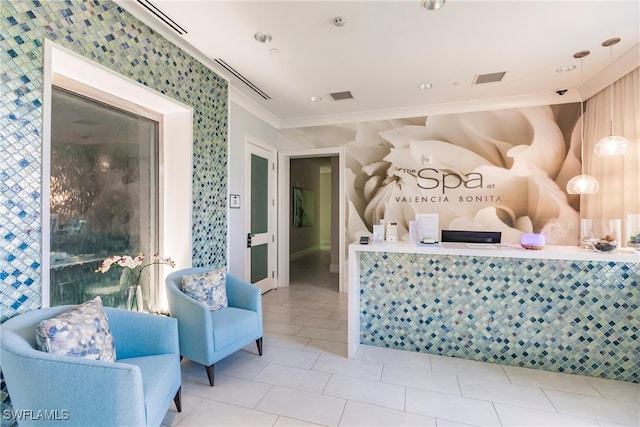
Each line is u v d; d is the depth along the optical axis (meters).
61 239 2.20
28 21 1.72
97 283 2.47
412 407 2.03
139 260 2.52
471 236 3.06
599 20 2.42
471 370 2.51
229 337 2.40
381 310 2.95
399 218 4.71
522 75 3.44
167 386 1.72
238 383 2.31
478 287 2.67
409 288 2.86
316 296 4.75
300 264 7.52
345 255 4.97
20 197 1.68
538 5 2.25
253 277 4.60
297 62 3.17
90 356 1.56
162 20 2.48
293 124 5.17
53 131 2.16
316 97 4.15
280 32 2.62
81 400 1.35
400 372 2.48
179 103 2.87
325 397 2.14
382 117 4.76
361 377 2.40
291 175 8.12
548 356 2.52
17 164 1.67
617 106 3.26
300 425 1.86
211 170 3.37
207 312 2.27
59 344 1.47
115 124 2.65
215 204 3.44
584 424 1.88
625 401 2.10
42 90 1.78
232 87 3.84
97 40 2.11
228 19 2.44
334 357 2.74
